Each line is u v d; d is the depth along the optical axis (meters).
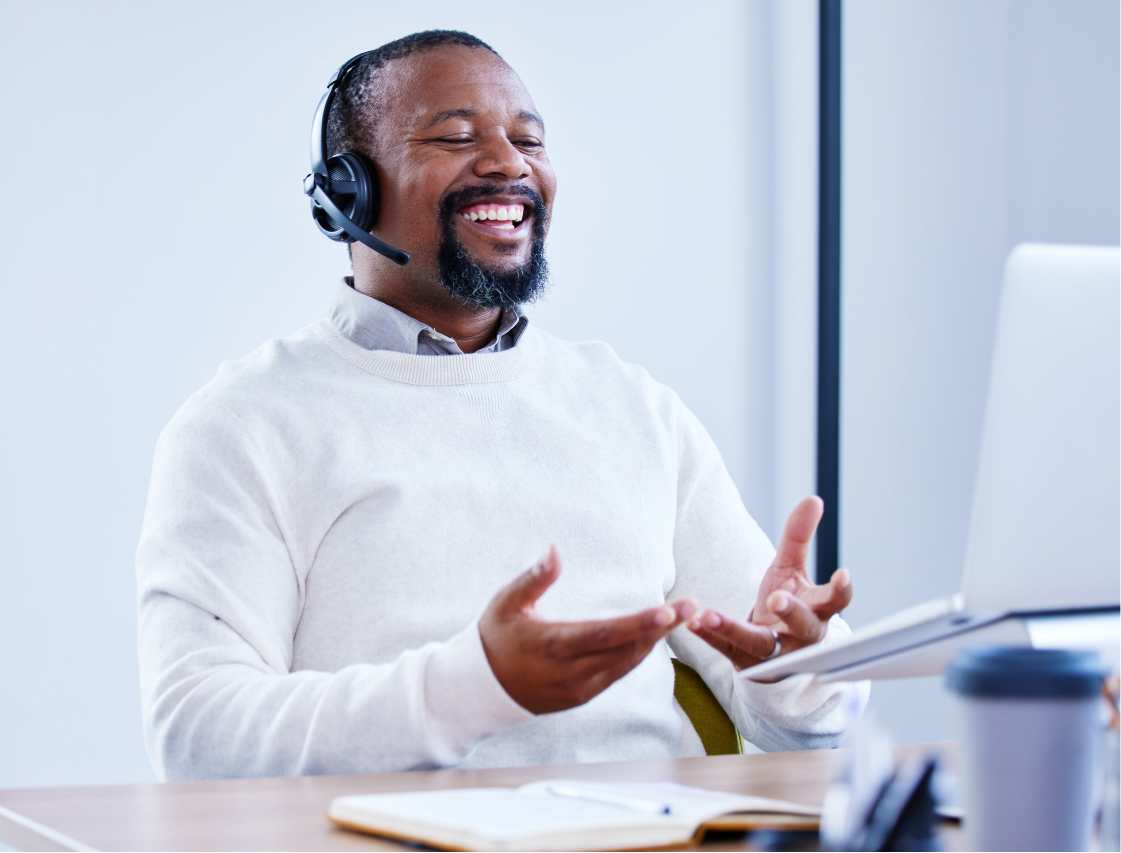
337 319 1.45
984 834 0.50
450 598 1.26
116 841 0.64
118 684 2.07
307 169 2.27
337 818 0.66
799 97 2.77
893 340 2.87
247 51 2.23
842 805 0.55
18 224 2.04
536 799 0.66
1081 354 0.69
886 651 0.77
